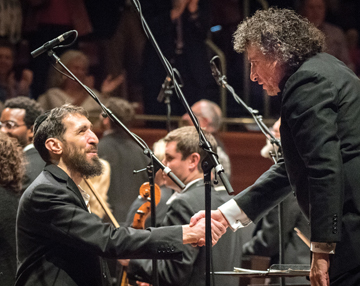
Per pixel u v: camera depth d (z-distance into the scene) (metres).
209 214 7.81
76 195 8.36
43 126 8.60
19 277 8.18
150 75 21.75
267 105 24.27
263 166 22.41
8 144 10.23
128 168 16.70
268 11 8.42
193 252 9.79
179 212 9.83
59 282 7.99
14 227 9.92
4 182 10.09
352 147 7.50
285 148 8.00
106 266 8.88
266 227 12.47
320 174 7.16
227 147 22.08
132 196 16.66
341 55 25.34
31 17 22.91
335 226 7.09
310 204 7.29
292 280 12.12
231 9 24.41
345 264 7.45
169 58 21.31
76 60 21.83
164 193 12.47
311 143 7.29
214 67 10.44
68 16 23.12
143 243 8.17
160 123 22.34
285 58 7.96
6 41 22.36
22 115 14.07
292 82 7.68
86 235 7.99
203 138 7.96
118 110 17.06
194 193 10.13
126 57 22.88
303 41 8.02
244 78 24.33
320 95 7.44
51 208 8.01
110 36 23.52
